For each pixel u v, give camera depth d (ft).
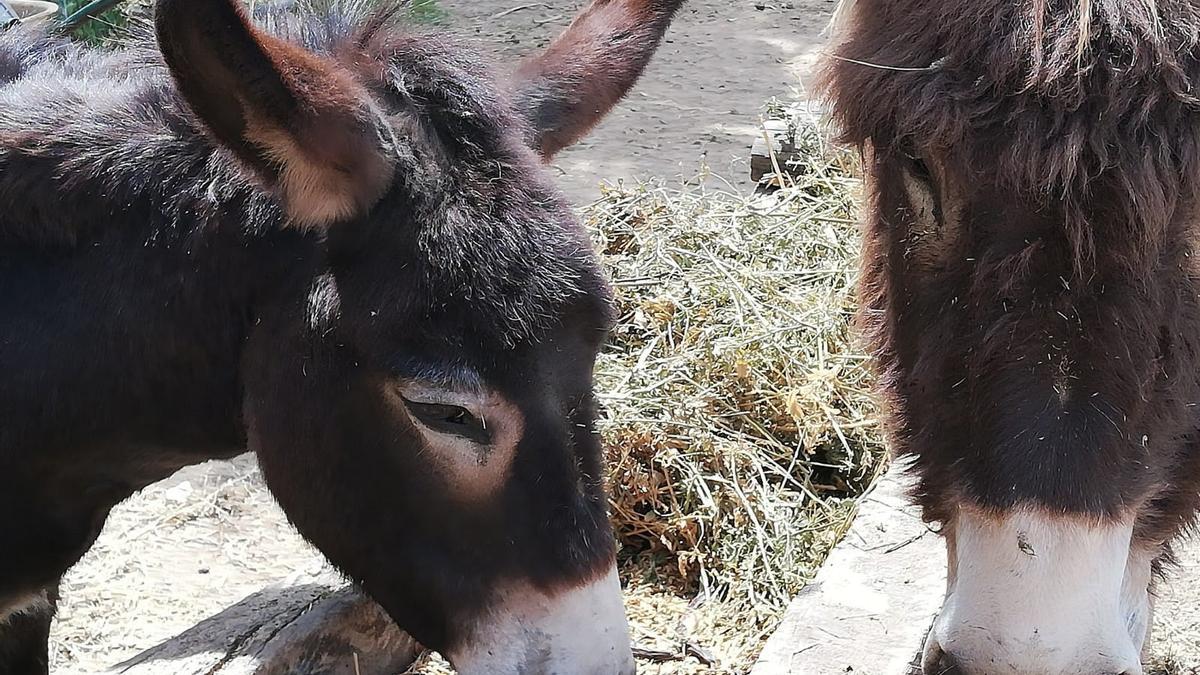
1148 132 2.92
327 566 5.11
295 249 3.15
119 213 3.28
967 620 3.04
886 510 5.18
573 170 9.92
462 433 3.03
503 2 14.60
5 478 3.44
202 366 3.31
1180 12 3.02
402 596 3.26
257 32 2.77
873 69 3.23
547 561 3.06
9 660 4.17
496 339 2.94
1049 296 2.96
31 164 3.29
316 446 3.18
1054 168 2.87
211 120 2.84
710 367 6.28
